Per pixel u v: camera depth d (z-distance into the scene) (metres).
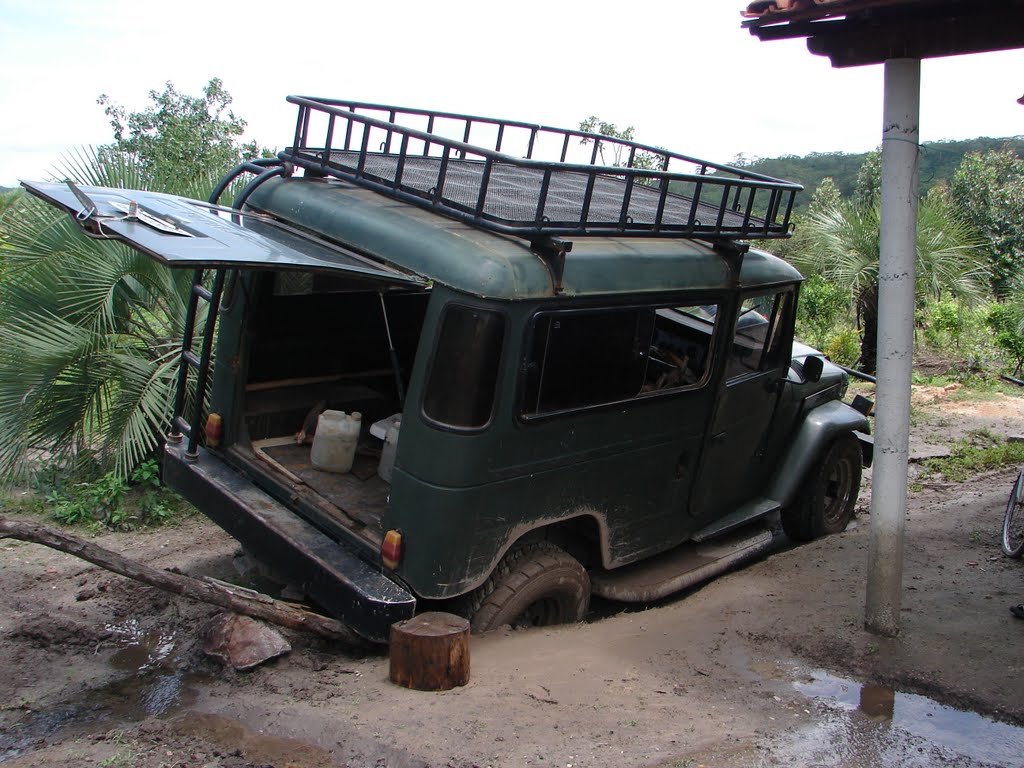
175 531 6.41
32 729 3.69
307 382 5.58
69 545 3.65
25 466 6.61
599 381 4.47
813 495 6.56
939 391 12.44
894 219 4.39
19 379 6.39
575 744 3.48
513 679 4.09
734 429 5.59
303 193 4.78
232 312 5.02
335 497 4.74
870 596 4.77
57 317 6.62
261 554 4.56
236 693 3.98
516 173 5.54
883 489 4.64
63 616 4.78
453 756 3.34
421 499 4.02
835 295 14.86
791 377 6.35
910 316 4.49
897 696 4.16
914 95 4.32
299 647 4.43
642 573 5.46
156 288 7.13
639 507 4.98
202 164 13.98
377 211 4.41
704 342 5.13
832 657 4.54
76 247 6.74
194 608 4.89
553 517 4.44
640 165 7.56
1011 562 5.96
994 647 4.61
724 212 5.34
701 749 3.51
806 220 15.34
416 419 4.01
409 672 3.95
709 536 5.61
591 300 4.23
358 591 4.06
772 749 3.56
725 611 5.20
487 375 3.94
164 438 6.82
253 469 4.92
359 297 5.58
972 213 22.98
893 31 4.24
